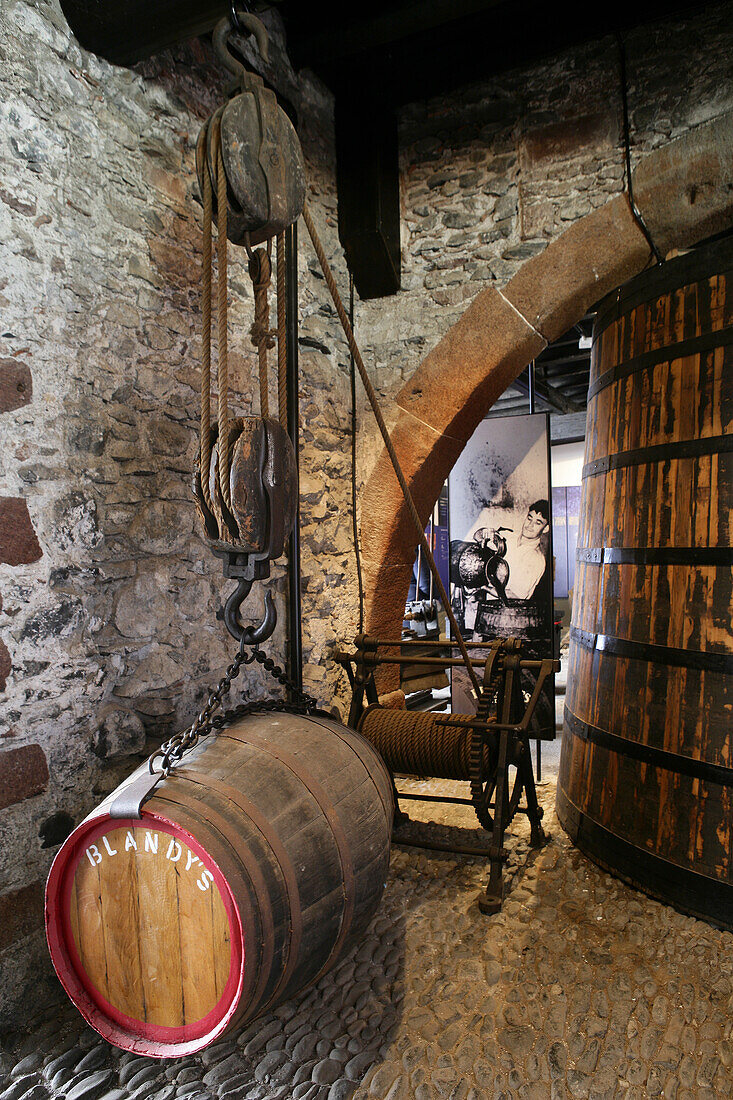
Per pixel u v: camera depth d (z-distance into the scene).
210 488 1.59
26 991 1.77
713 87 2.67
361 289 3.37
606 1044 1.62
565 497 8.18
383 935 2.12
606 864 2.43
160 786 1.44
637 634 2.34
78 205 2.02
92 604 2.02
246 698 2.61
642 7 2.68
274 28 2.84
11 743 1.79
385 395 3.33
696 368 2.20
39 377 1.89
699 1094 1.47
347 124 3.24
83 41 2.04
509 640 2.56
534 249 3.02
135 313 2.20
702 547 2.14
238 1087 1.53
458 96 3.17
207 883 1.35
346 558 3.27
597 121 2.89
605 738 2.46
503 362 3.07
